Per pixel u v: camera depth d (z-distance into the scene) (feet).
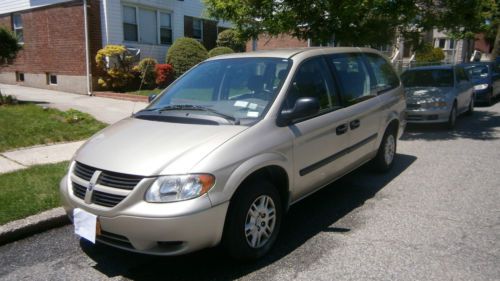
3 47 35.53
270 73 14.93
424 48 35.63
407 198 18.02
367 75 19.35
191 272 12.30
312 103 13.28
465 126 35.91
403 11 30.04
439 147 27.78
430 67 37.81
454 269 12.12
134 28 54.34
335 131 15.74
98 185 11.56
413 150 26.96
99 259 13.12
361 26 31.63
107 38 50.96
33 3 55.98
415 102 33.24
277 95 13.93
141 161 11.40
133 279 12.02
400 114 21.71
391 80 21.91
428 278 11.67
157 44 57.26
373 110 18.67
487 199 17.79
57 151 24.30
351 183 20.06
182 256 13.19
